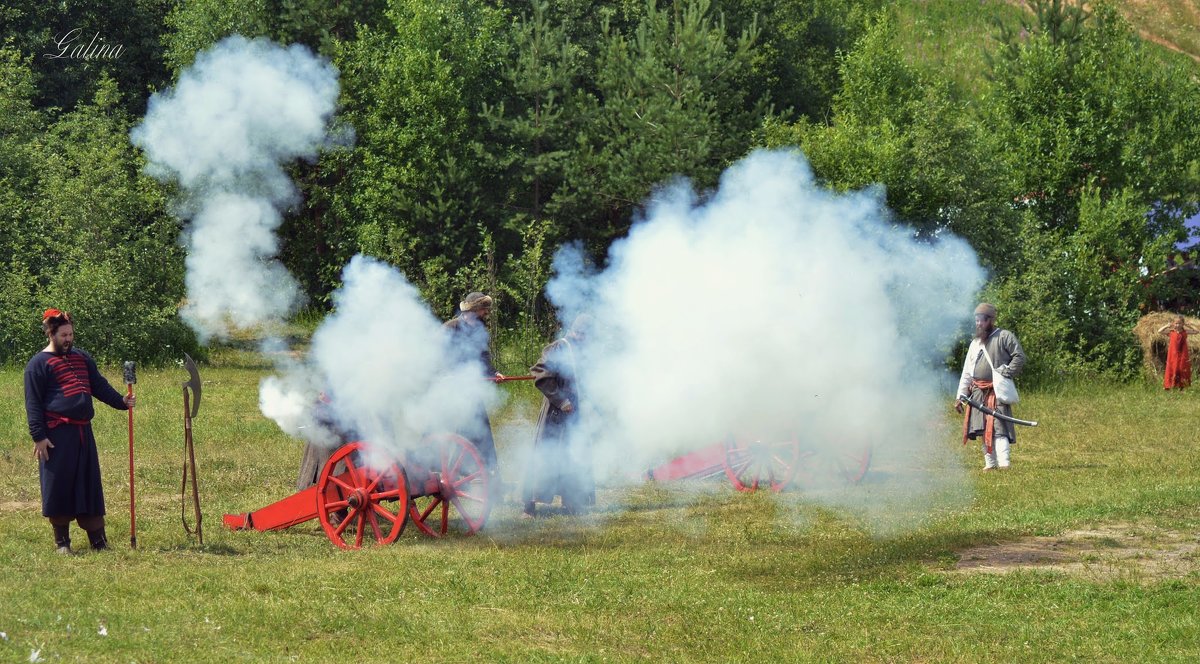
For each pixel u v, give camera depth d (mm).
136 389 23531
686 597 8875
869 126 31766
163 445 16609
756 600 8797
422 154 35000
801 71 46125
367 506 10906
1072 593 8984
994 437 15922
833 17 51344
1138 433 20219
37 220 30781
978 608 8609
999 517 12070
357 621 8062
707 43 35812
